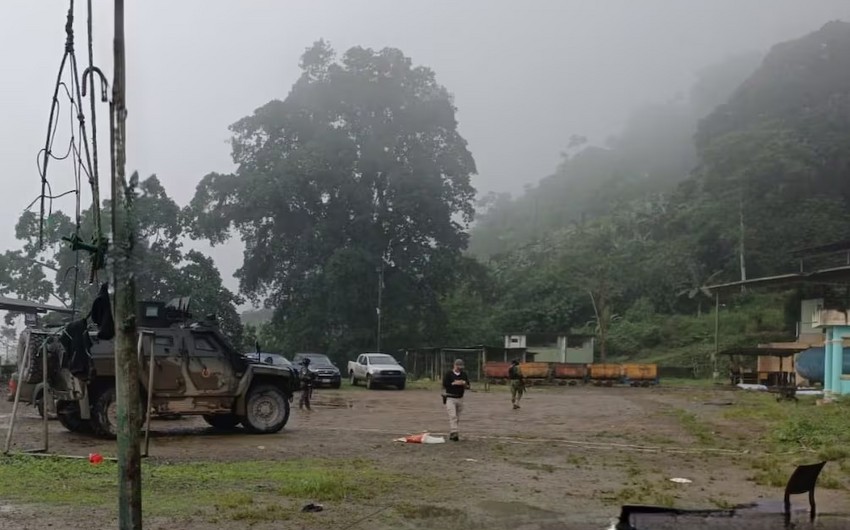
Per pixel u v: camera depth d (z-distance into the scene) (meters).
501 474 10.49
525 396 32.84
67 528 6.67
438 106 59.19
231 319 49.31
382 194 58.94
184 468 10.18
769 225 67.56
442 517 7.59
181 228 47.38
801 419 17.50
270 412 15.38
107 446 12.83
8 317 35.78
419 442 14.16
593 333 67.88
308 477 9.51
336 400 27.89
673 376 56.12
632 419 20.81
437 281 58.44
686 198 80.25
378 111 58.88
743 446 14.58
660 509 7.36
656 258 73.94
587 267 75.12
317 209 56.53
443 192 58.88
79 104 5.81
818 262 54.09
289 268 56.66
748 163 70.62
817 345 42.88
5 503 7.71
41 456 10.92
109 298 5.89
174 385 14.45
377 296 55.12
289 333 54.75
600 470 11.10
